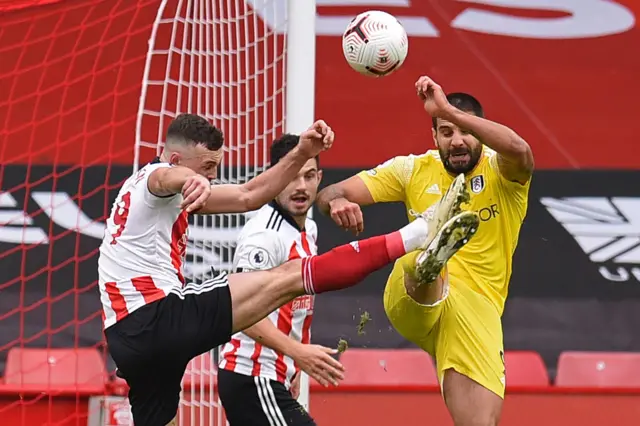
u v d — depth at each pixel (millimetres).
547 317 29797
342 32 30844
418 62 30922
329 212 17734
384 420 22891
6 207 29219
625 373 27625
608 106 30828
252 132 23266
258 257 17719
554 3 31047
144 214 15516
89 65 29266
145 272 15602
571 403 23000
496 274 17531
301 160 15352
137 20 28953
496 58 31062
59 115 29375
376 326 29250
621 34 30969
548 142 30719
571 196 30406
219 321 15430
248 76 22219
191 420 21203
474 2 31141
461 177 15062
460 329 17078
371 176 18156
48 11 28828
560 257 30109
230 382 17828
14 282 28922
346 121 30547
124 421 20625
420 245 15297
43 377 26234
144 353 15359
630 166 30531
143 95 21688
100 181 29469
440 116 16016
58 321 28828
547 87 30922
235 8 23672
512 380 27469
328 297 29547
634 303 29828
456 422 16984
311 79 20625
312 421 17953
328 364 16891
